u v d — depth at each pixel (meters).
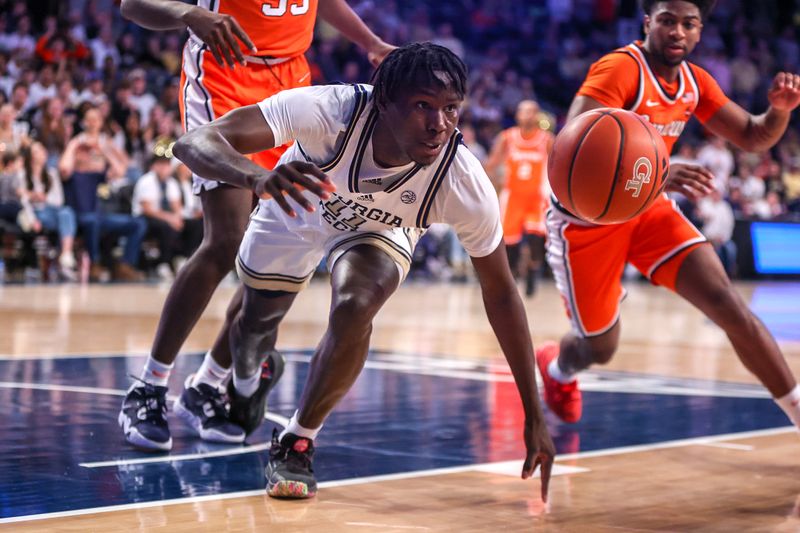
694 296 3.77
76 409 4.25
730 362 6.75
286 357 6.19
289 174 2.30
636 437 4.07
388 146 2.73
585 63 19.84
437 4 19.59
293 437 2.99
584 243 4.02
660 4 3.80
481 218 2.87
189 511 2.74
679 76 3.93
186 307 3.54
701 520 2.78
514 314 2.98
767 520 2.79
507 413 4.48
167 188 11.90
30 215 10.91
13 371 5.25
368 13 17.41
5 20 13.28
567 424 4.37
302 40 3.93
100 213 11.62
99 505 2.77
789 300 12.87
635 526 2.71
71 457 3.39
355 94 2.73
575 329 4.21
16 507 2.73
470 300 11.47
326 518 2.71
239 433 3.76
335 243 3.08
